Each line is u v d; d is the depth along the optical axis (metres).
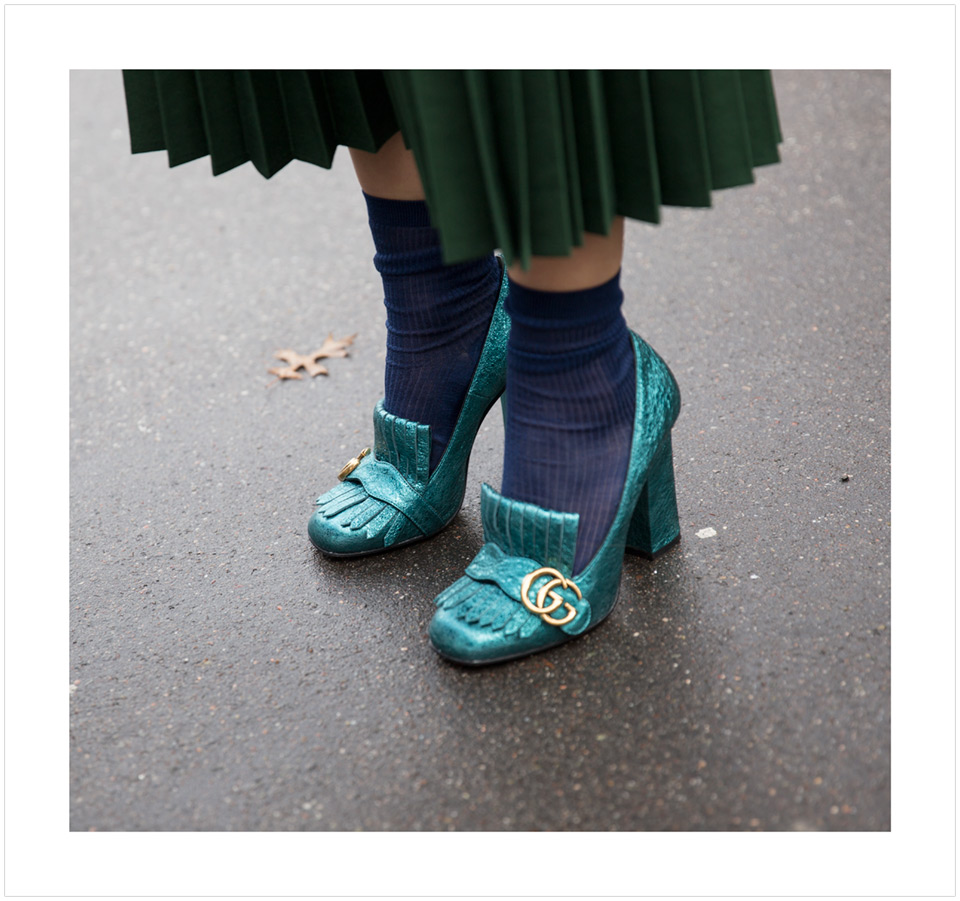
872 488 1.59
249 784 1.21
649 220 1.11
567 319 1.21
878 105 2.92
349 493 1.58
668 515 1.47
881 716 1.20
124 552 1.64
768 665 1.29
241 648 1.42
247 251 2.60
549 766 1.18
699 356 1.98
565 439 1.28
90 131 3.33
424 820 1.14
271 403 2.01
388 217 1.39
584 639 1.36
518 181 1.05
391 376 1.51
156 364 2.17
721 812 1.11
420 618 1.44
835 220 2.42
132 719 1.32
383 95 1.28
